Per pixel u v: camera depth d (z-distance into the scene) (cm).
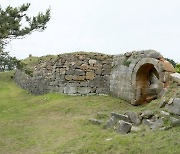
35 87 1969
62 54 1745
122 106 1362
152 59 1273
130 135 873
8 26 1093
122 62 1490
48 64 1838
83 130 1012
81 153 797
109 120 1011
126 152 743
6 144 957
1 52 1093
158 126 880
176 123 858
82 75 1644
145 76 1388
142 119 965
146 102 1370
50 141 952
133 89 1370
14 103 1661
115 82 1542
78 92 1639
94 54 1653
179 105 900
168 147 711
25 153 873
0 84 2488
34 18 1188
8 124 1190
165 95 1073
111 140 845
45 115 1300
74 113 1288
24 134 1052
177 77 1129
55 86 1748
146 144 762
